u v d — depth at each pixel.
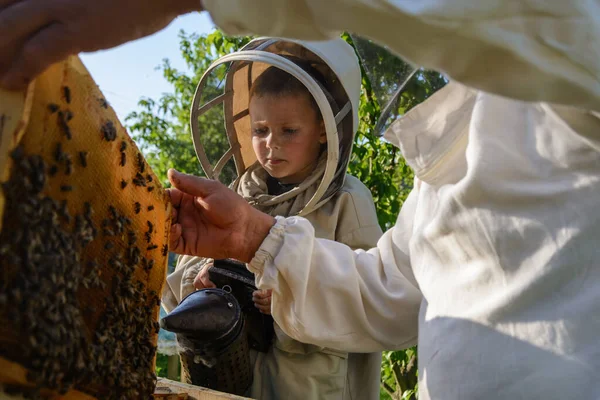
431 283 1.37
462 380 1.22
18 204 0.92
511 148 1.22
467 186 1.24
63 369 0.98
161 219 1.30
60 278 0.95
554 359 1.12
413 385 4.58
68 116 1.01
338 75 2.11
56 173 1.01
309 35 0.87
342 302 1.68
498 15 0.81
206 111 2.39
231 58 2.17
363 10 0.80
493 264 1.22
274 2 0.84
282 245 1.62
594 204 1.12
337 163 2.08
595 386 1.08
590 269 1.12
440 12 0.78
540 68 0.83
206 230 1.60
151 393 1.27
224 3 0.86
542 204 1.17
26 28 0.90
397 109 1.47
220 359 1.91
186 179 1.55
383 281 1.72
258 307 2.05
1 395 0.99
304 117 2.18
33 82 0.94
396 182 5.21
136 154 1.22
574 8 0.83
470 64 0.84
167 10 0.90
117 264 1.16
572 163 1.14
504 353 1.18
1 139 0.91
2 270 0.88
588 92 0.85
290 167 2.21
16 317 0.88
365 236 2.21
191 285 2.32
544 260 1.15
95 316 1.12
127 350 1.21
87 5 0.89
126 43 0.94
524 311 1.17
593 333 1.10
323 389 2.04
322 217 2.21
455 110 1.37
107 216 1.14
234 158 2.44
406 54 0.84
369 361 2.17
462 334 1.25
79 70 1.06
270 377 2.08
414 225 1.51
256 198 2.26
